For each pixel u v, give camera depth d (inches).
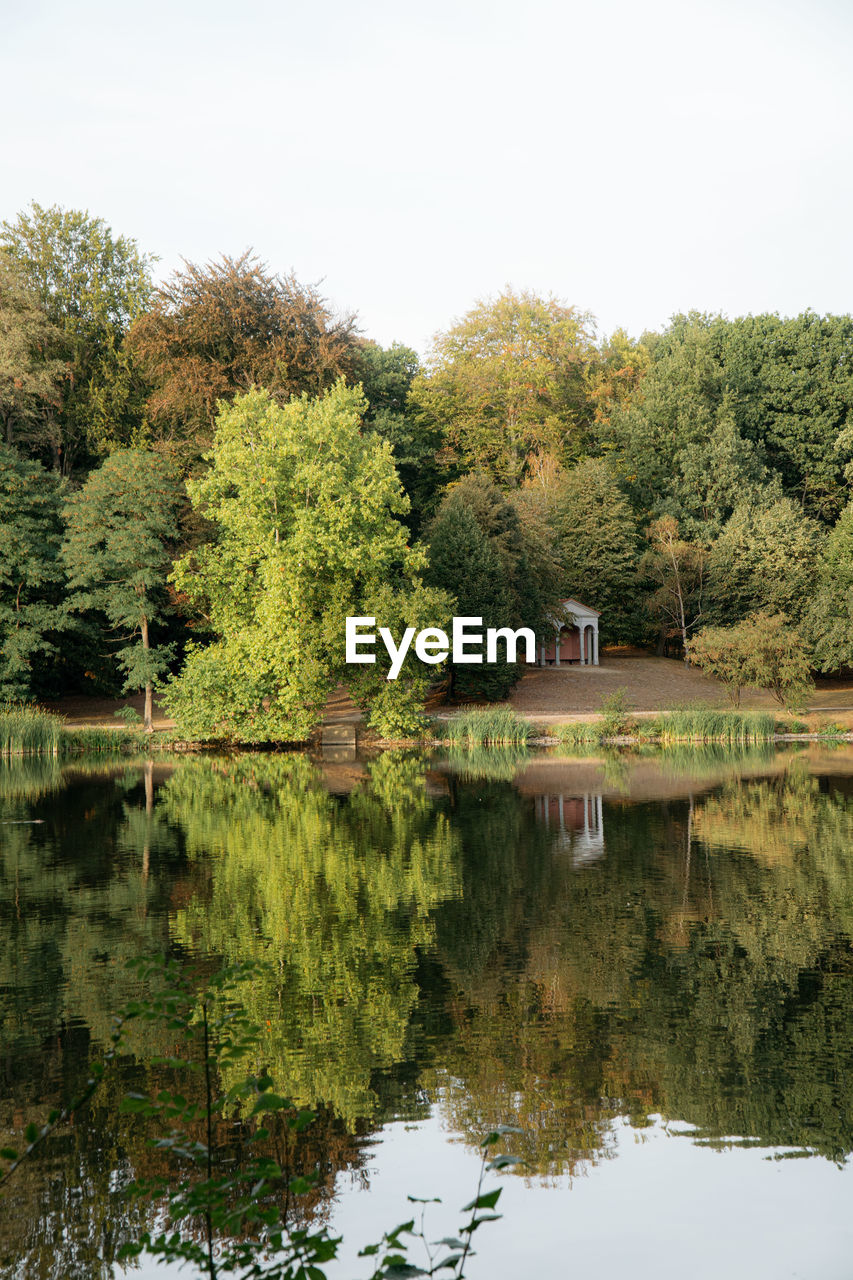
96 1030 412.5
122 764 1465.3
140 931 557.9
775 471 2851.9
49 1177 296.5
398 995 449.7
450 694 2062.0
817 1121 333.4
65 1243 262.5
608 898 625.6
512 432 2901.1
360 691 1697.8
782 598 2421.3
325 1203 282.4
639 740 1737.2
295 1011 431.2
